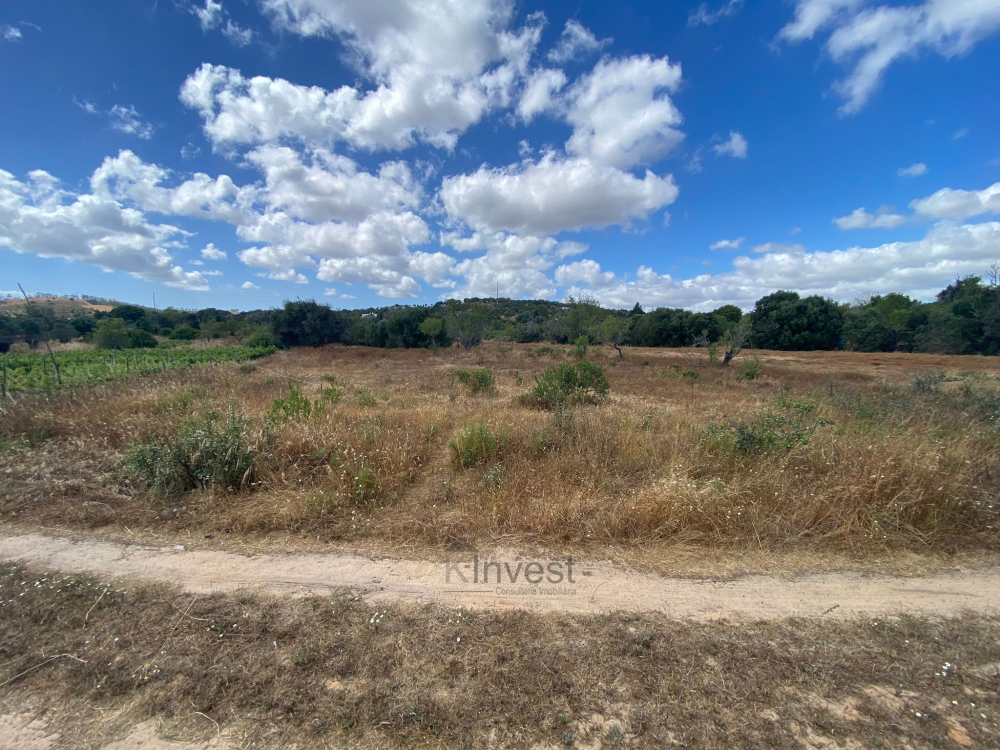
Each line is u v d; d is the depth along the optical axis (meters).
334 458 4.49
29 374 11.55
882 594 2.58
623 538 3.19
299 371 18.36
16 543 3.13
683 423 6.31
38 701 1.84
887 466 3.69
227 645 2.13
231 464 4.11
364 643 2.14
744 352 34.09
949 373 15.60
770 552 3.01
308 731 1.69
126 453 4.64
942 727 1.70
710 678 1.93
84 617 2.34
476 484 4.23
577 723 1.71
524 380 14.49
